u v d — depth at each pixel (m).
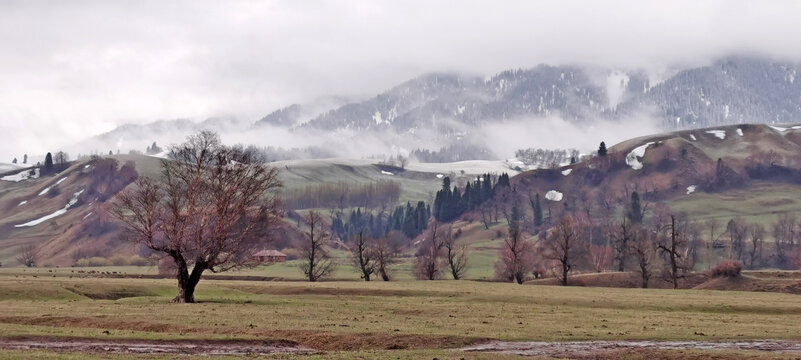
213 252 81.38
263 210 85.25
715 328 63.78
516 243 168.12
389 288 107.00
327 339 52.66
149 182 85.75
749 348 53.19
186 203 83.19
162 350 46.59
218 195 81.62
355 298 93.19
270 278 162.50
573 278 160.12
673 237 150.00
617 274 160.62
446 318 68.69
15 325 54.59
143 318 61.00
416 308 77.44
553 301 90.62
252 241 86.19
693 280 153.38
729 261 147.12
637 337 57.47
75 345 46.97
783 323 68.81
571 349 51.66
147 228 80.75
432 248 177.25
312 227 159.62
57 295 84.06
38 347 45.69
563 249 158.50
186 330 55.53
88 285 92.62
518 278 163.62
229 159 83.75
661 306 84.69
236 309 72.56
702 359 46.94
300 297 94.12
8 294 81.44
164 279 135.88
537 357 46.47
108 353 43.78
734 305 85.06
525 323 65.44
